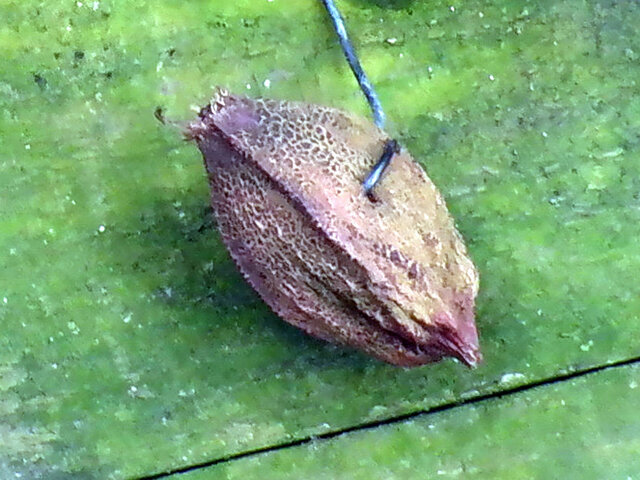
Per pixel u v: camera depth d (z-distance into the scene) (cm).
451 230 14
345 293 13
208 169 13
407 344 14
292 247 13
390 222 13
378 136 13
